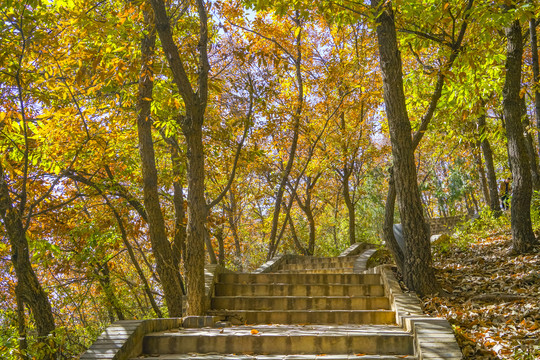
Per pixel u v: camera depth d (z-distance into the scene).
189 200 7.61
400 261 8.89
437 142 22.94
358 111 18.80
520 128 10.16
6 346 6.01
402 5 8.02
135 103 10.10
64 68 9.15
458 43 8.29
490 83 10.69
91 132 10.38
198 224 7.56
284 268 13.07
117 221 13.27
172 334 5.41
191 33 11.24
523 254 9.59
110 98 10.93
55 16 8.71
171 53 7.44
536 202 12.31
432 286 8.02
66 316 13.89
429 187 28.17
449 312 6.60
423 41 9.23
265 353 5.24
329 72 16.33
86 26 7.45
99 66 8.05
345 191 18.78
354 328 6.08
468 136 17.39
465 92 10.02
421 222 8.25
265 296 8.28
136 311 18.80
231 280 8.94
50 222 13.19
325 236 27.44
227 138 11.72
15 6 6.96
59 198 13.34
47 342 6.69
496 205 17.64
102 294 14.44
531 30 10.78
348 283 8.73
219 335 5.34
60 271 13.73
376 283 8.64
